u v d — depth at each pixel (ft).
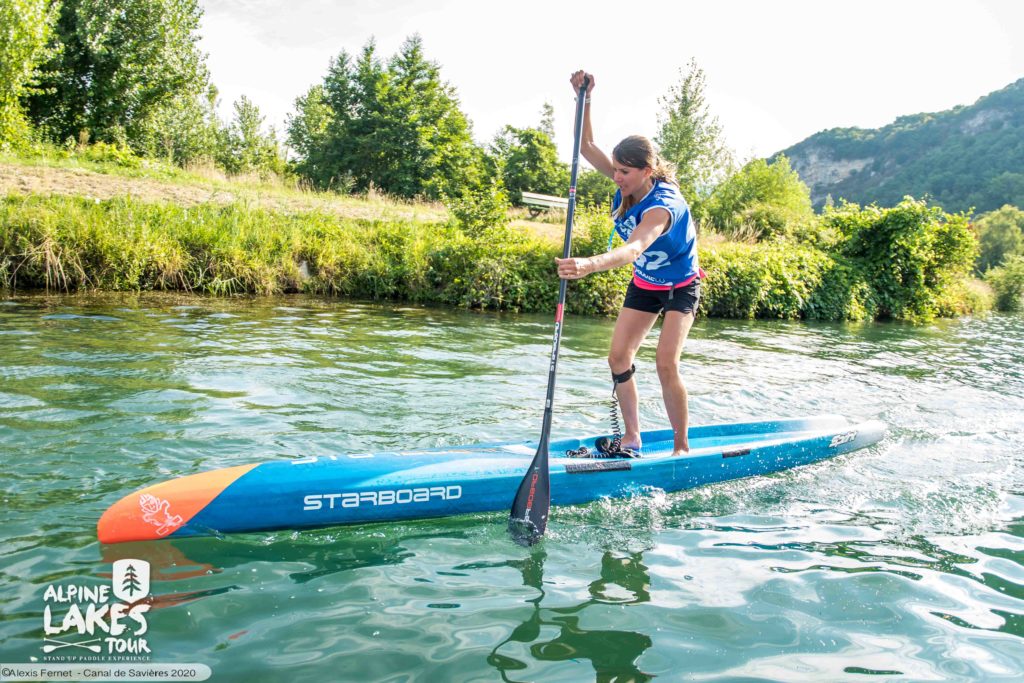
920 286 58.65
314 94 140.05
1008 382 26.84
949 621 8.48
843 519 11.78
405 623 7.89
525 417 16.58
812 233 64.08
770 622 8.30
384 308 35.99
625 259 10.35
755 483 13.52
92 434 13.21
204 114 127.85
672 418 13.03
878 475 14.19
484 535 10.48
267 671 6.88
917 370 29.01
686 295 12.53
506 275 40.60
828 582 9.37
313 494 10.25
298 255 40.06
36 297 30.01
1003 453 16.08
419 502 10.87
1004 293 86.99
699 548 10.38
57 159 50.06
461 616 8.11
